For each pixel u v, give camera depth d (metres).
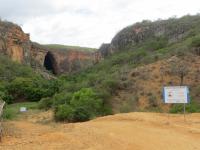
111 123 13.90
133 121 14.51
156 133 11.93
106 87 46.66
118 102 43.88
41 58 143.25
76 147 9.22
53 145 9.34
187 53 52.91
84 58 173.00
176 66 49.84
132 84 48.16
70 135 10.62
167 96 15.51
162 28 108.56
